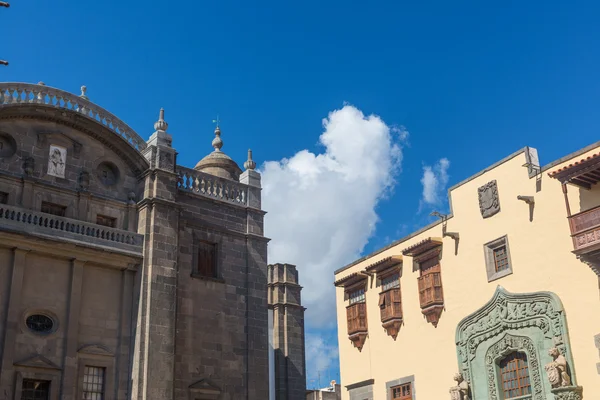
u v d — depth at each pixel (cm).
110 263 2998
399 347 3466
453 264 3231
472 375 3012
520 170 2970
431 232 3425
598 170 2516
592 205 2633
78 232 2930
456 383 3086
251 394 3250
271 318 4750
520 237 2917
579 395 2544
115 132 3203
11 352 2627
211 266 3391
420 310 3378
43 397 2702
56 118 3070
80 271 2919
